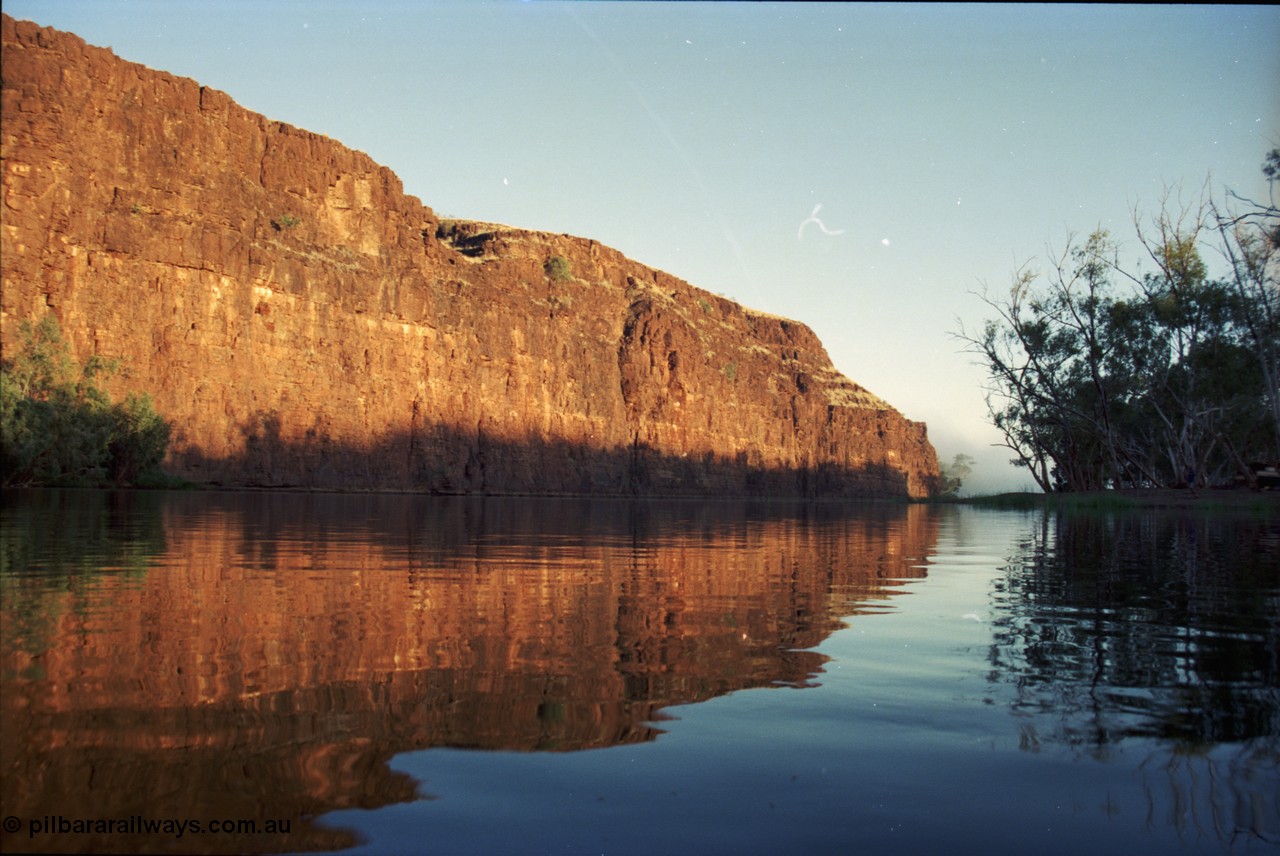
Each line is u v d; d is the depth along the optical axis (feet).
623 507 217.97
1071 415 217.97
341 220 324.39
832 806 11.50
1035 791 12.16
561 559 47.52
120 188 236.43
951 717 15.49
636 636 22.97
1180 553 56.70
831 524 119.75
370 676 17.30
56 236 217.36
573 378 437.58
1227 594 33.88
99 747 12.47
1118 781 12.58
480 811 10.98
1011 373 208.33
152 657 18.17
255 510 111.04
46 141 216.13
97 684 15.85
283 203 297.53
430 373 346.54
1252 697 17.06
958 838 10.63
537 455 402.11
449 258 379.55
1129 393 209.05
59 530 57.57
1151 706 16.37
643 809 11.22
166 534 56.75
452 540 62.13
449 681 17.19
